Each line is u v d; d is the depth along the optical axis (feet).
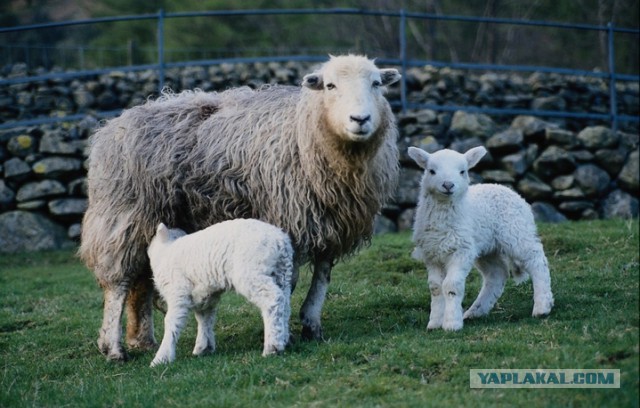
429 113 60.18
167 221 32.48
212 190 31.99
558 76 69.77
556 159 58.03
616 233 46.21
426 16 60.08
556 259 42.42
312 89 29.78
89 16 121.60
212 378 26.68
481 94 66.39
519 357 25.75
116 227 32.65
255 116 31.91
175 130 32.73
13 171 58.75
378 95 29.76
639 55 98.78
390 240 50.42
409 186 57.16
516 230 31.65
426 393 23.94
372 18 116.37
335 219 30.73
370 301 36.88
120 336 32.53
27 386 29.73
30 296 45.83
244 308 37.99
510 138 58.29
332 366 26.86
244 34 116.47
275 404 24.11
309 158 30.04
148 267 33.45
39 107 66.90
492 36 110.22
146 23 117.80
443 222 30.04
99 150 33.86
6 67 74.69
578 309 31.73
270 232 28.22
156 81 68.39
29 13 122.31
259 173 31.09
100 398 26.71
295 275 30.83
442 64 60.90
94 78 69.62
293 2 117.70
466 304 35.86
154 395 26.00
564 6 107.04
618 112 68.95
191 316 37.93
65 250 57.67
